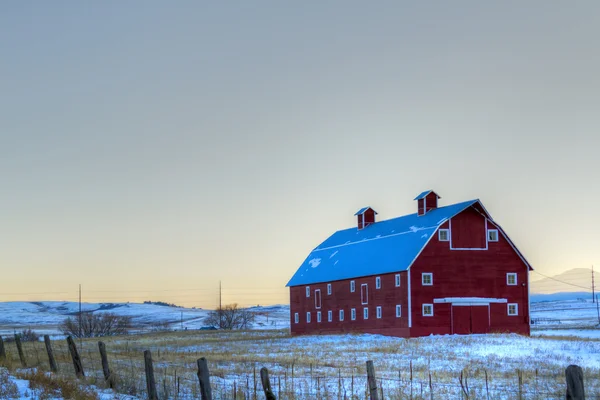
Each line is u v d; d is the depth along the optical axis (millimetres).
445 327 73500
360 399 28344
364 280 81062
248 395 27891
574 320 131375
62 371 34656
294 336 84875
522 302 76375
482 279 75438
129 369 37969
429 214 81188
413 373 39094
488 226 76500
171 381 32500
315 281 90812
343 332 84875
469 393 30203
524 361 46438
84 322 120625
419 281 73500
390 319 75750
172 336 93312
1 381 28031
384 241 84000
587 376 36281
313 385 33375
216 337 88188
